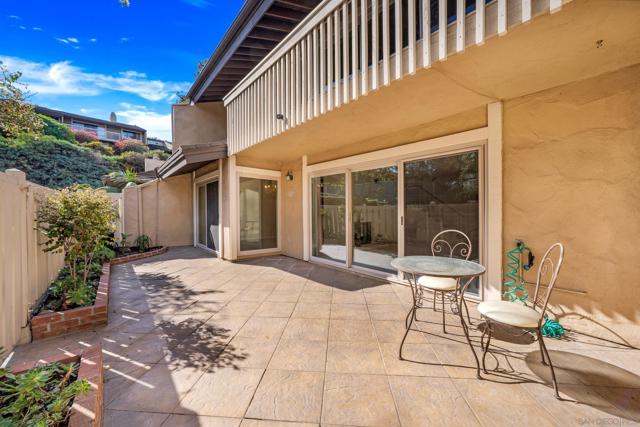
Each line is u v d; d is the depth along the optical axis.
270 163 7.15
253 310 3.49
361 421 1.68
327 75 3.63
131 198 8.80
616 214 2.56
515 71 2.62
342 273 5.31
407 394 1.91
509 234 3.24
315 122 4.03
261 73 4.98
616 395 1.89
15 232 2.57
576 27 1.99
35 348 2.60
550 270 2.93
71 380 1.88
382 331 2.87
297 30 4.01
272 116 4.75
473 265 2.63
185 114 9.02
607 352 2.43
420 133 4.15
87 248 3.73
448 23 2.40
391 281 4.61
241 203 6.73
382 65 2.89
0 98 4.86
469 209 3.65
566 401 1.84
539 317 2.05
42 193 3.59
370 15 3.56
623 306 2.54
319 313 3.37
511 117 3.22
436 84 2.88
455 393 1.92
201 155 6.29
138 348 2.56
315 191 6.28
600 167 2.63
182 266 6.07
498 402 1.83
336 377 2.11
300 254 6.71
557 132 2.88
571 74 2.66
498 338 2.69
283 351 2.49
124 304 3.73
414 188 4.27
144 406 1.81
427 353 2.44
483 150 3.46
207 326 3.03
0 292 2.27
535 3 1.87
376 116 3.80
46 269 3.75
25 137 14.11
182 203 9.55
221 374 2.15
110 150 21.06
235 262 6.44
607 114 2.59
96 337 2.80
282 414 1.74
